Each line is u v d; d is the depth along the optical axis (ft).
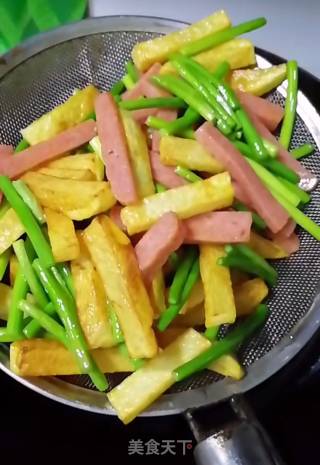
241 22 1.44
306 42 1.41
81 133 1.14
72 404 1.02
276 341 1.08
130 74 1.23
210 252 1.02
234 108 1.10
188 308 1.05
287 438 1.06
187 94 1.12
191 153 1.06
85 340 1.00
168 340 1.04
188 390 1.03
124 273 0.96
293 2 1.45
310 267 1.12
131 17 1.25
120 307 0.96
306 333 1.07
